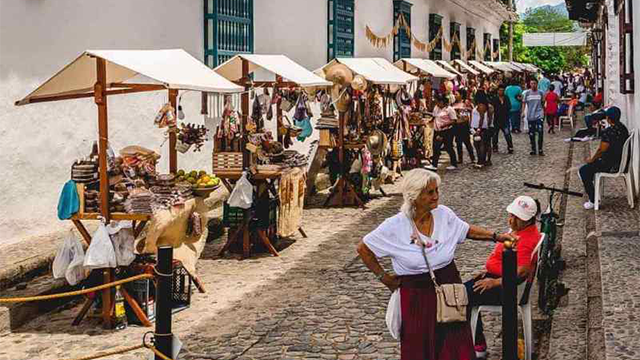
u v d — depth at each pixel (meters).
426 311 4.90
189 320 7.47
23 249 8.30
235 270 9.38
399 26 22.42
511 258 5.05
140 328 7.38
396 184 16.11
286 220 10.36
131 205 7.33
